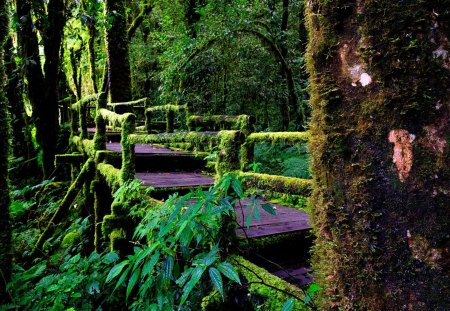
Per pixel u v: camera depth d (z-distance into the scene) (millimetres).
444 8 1001
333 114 1185
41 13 8344
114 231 3871
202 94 8984
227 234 2160
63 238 5988
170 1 10914
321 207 1241
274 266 2629
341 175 1165
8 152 3404
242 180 2146
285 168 5965
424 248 994
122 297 3381
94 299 3328
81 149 7453
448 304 959
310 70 1283
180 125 8867
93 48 9594
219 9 8258
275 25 9047
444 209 977
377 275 1067
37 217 7273
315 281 1348
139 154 5762
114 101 8109
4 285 3203
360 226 1105
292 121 8742
